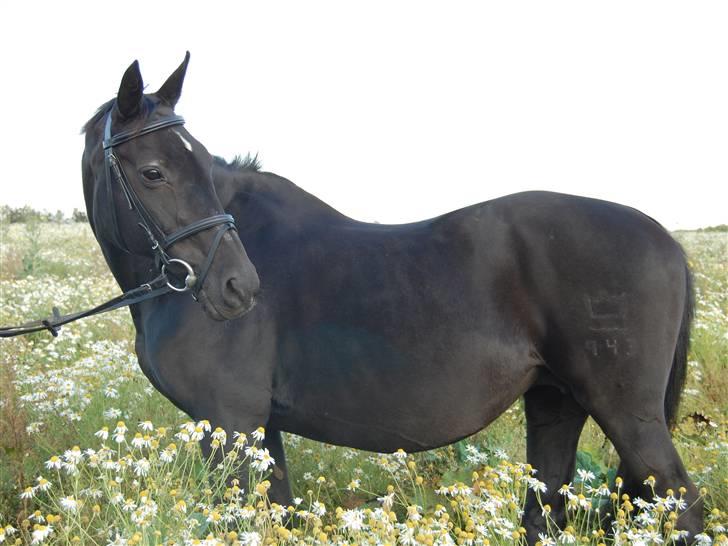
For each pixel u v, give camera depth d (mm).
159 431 3891
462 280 4035
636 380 3896
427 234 4230
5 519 4766
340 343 4117
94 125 4398
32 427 5480
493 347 3994
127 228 4102
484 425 4141
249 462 4141
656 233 4055
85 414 5812
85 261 17656
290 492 4590
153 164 3920
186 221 3922
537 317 4012
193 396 4238
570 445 4586
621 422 3932
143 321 4512
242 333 4180
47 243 21172
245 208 4551
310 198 4625
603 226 3977
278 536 3469
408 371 4043
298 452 5688
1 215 29844
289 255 4324
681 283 4031
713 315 10398
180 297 4254
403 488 5328
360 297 4121
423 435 4156
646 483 3832
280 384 4262
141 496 3527
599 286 3902
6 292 13070
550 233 3990
